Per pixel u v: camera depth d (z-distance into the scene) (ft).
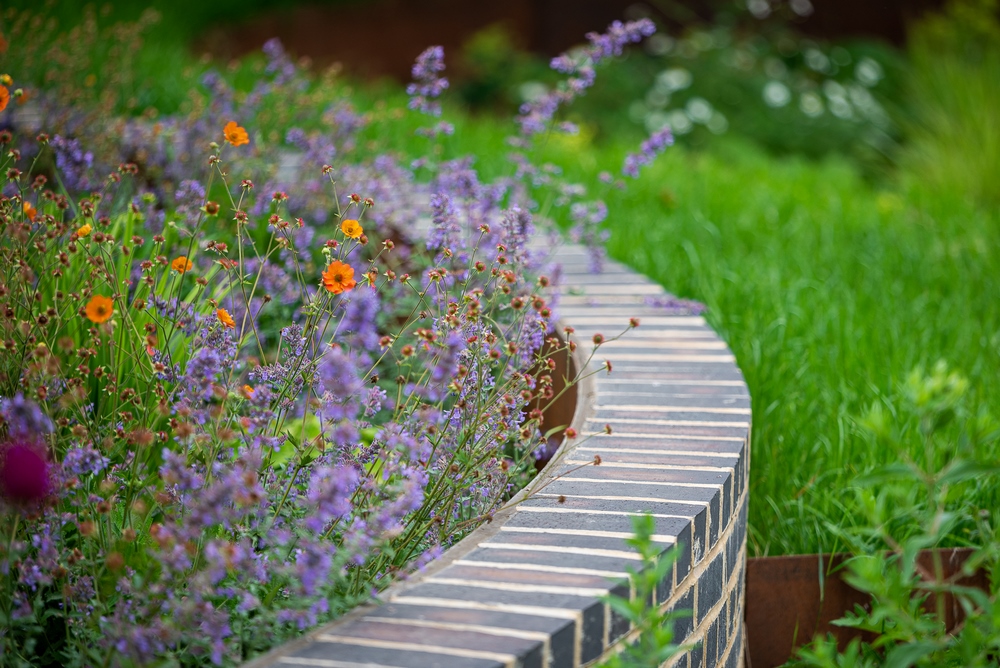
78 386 7.24
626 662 5.72
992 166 27.04
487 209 12.62
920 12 41.88
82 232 7.73
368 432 9.32
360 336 7.52
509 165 19.56
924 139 31.78
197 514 5.51
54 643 6.75
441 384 7.29
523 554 6.21
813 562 9.12
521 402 7.36
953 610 9.28
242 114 15.69
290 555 6.24
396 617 5.49
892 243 18.70
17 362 7.02
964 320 14.65
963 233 19.69
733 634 7.97
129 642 5.42
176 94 21.34
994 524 9.48
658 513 6.79
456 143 21.25
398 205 14.30
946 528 6.76
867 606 9.18
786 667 8.71
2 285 7.45
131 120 15.44
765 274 15.74
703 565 6.94
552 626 5.36
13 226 7.89
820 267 16.92
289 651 5.19
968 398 11.82
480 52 40.27
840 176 28.43
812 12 43.01
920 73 35.01
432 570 6.07
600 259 13.57
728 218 19.40
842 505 9.58
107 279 7.76
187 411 6.39
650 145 12.96
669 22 43.09
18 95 8.59
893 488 6.32
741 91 37.96
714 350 10.75
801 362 12.42
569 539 6.42
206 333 7.76
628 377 9.86
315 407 7.38
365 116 16.07
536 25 43.39
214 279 11.13
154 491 7.22
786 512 9.76
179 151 14.15
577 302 12.49
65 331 8.68
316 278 12.38
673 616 5.64
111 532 6.65
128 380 8.36
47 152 11.79
